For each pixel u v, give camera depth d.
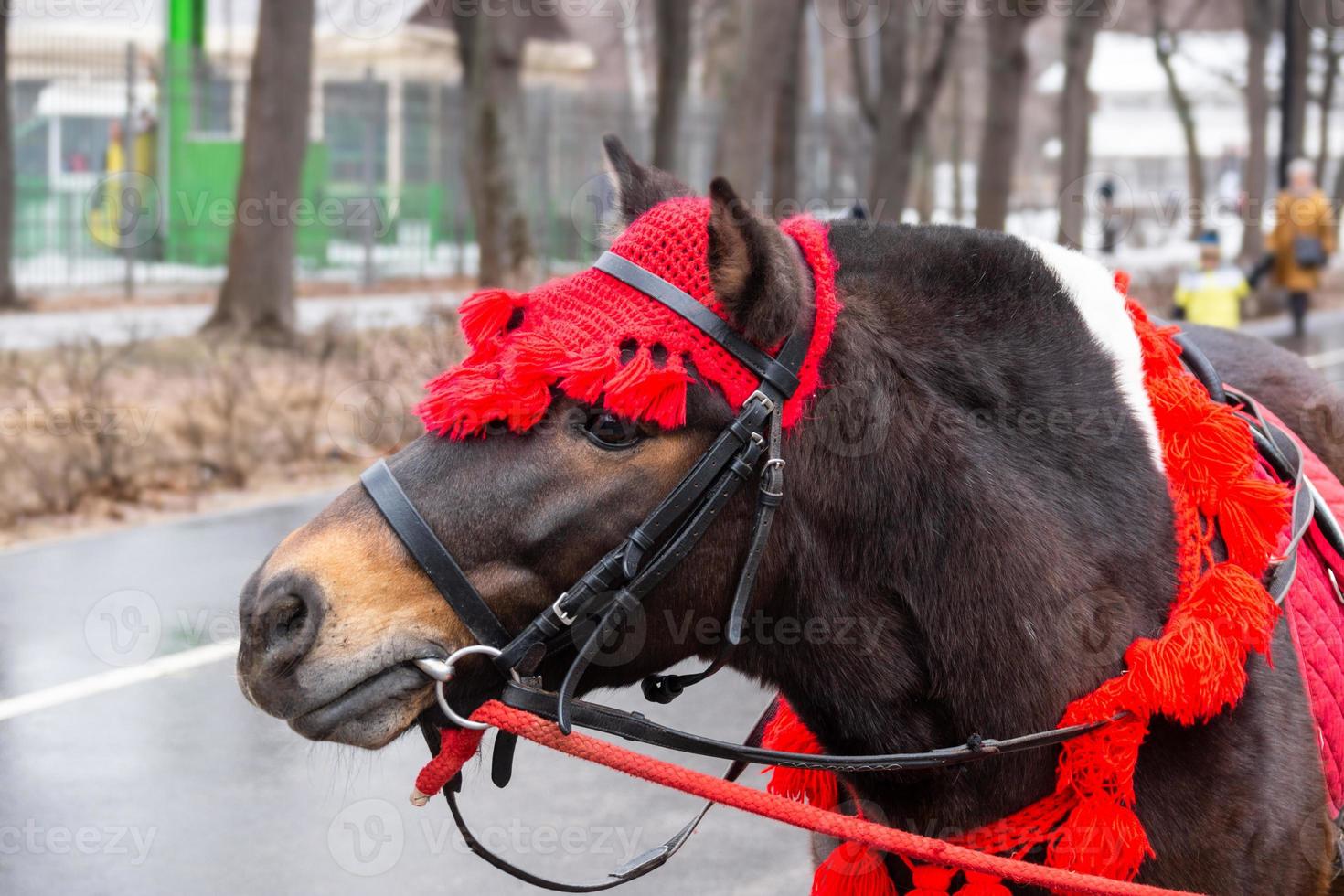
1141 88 38.72
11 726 5.41
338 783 4.97
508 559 2.12
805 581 2.23
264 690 2.12
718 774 5.12
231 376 10.88
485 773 5.12
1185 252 29.20
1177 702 2.19
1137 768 2.31
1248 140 25.88
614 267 2.19
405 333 11.67
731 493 2.14
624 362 2.11
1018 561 2.23
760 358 2.14
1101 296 2.47
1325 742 2.51
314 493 9.26
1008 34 17.44
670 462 2.13
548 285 2.26
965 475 2.23
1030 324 2.38
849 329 2.26
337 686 2.09
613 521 2.12
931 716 2.30
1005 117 17.61
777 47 13.62
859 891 2.52
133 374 11.94
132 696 5.75
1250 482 2.36
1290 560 2.48
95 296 18.50
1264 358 3.20
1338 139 43.62
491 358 2.17
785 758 2.25
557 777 5.11
